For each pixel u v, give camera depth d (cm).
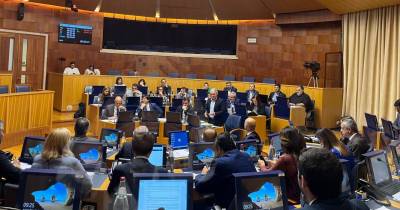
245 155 358
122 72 1514
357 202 197
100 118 872
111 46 1499
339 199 173
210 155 452
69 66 1422
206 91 1193
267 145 866
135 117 856
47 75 1370
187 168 467
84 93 1185
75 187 256
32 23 1342
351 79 1142
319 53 1303
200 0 1445
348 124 493
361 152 438
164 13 1502
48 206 251
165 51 1545
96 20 1473
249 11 1420
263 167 431
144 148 334
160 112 902
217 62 1525
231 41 1515
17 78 1298
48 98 893
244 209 258
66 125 1121
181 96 1108
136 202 253
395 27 1017
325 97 1113
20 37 1305
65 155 341
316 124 1113
